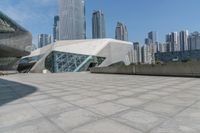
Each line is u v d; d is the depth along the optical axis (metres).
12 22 15.56
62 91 10.62
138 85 12.41
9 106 6.82
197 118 4.80
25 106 6.75
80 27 165.75
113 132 3.95
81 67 64.69
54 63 59.78
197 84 12.05
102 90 10.46
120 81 15.88
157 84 12.71
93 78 21.12
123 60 76.81
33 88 12.51
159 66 21.98
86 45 67.69
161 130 3.99
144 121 4.64
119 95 8.59
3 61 38.06
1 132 4.12
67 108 6.24
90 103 6.94
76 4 164.50
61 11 165.00
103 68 33.62
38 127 4.39
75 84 14.61
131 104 6.59
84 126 4.38
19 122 4.83
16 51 16.11
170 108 5.91
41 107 6.52
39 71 64.69
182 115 5.09
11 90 11.63
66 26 161.88
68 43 65.19
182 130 3.97
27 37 17.34
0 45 14.14
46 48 66.81
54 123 4.66
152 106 6.22
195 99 7.25
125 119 4.84
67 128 4.27
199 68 18.00
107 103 6.86
